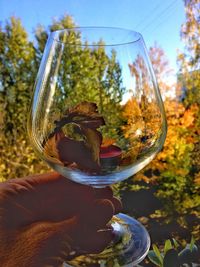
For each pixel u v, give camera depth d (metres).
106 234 0.18
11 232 0.17
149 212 0.78
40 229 0.17
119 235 0.19
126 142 0.15
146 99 0.16
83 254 0.17
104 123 0.15
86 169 0.16
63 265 0.17
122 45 0.15
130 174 0.16
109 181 0.16
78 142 0.15
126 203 0.80
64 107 0.15
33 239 0.17
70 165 0.16
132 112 0.15
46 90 0.16
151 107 0.16
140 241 0.19
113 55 0.15
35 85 0.17
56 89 0.16
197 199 0.80
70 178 0.16
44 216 0.18
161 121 0.16
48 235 0.17
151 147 0.16
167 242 0.18
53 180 0.19
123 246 0.18
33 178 0.20
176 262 0.17
